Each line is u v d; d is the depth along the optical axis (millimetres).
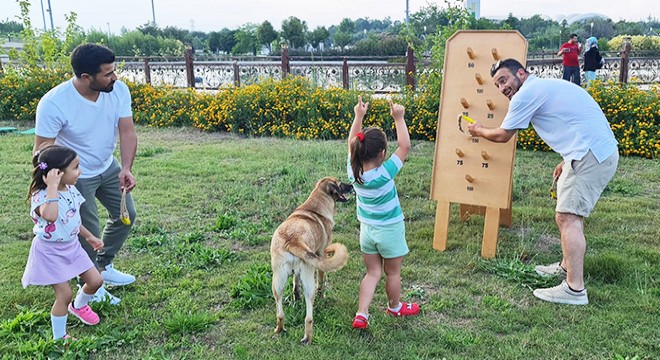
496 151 5219
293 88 11742
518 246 5512
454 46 5438
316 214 4211
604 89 10000
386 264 4078
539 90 4371
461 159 5359
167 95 13070
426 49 12930
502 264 4984
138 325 4086
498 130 4562
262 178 7926
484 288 4641
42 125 4000
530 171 8109
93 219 4363
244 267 5070
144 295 4555
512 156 5160
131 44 26875
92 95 4137
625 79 15586
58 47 17234
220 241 5758
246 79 16141
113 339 3871
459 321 4164
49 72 13820
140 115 12734
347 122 10953
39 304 4332
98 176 4363
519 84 4531
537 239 5695
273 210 6617
